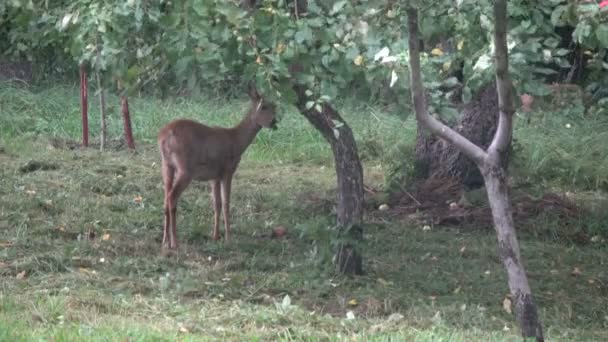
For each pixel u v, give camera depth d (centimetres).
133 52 899
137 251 1052
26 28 1075
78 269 997
